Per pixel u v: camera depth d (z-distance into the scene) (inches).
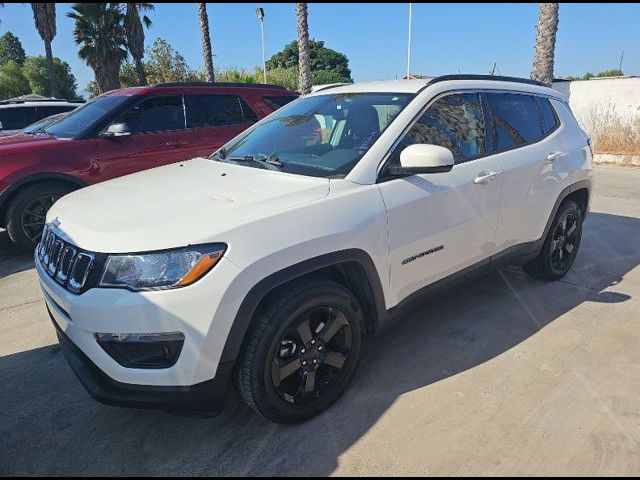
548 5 472.4
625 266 186.4
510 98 149.3
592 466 88.6
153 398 85.7
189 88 244.1
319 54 2149.4
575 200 175.2
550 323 141.7
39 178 203.9
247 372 91.4
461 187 123.0
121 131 217.5
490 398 108.2
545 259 163.9
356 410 105.2
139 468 91.2
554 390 110.5
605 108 492.7
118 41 997.8
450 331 138.3
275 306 91.7
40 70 1985.7
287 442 96.5
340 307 101.6
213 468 90.6
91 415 106.4
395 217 108.3
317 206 97.7
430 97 124.6
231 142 151.1
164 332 82.4
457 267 128.3
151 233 85.4
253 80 932.0
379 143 112.5
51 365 127.0
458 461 90.7
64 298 88.0
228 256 85.3
